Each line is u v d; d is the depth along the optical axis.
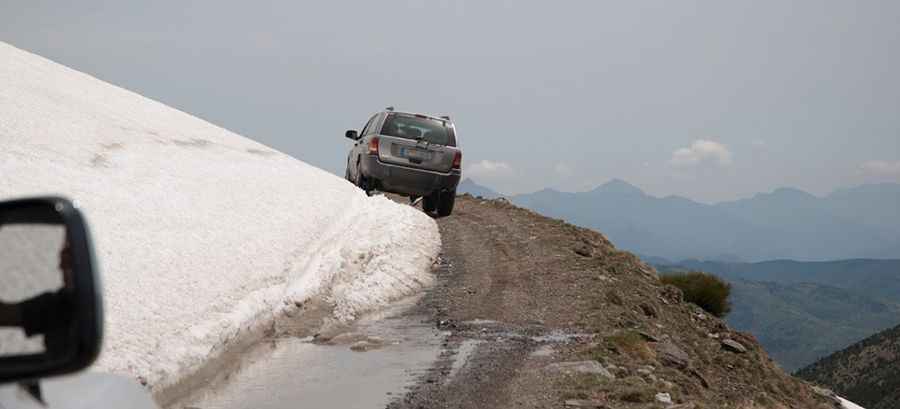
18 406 1.57
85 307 1.32
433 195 24.73
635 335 11.32
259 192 19.39
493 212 28.44
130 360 7.61
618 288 15.98
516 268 17.47
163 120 28.23
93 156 16.81
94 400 2.01
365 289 14.17
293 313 12.00
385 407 7.50
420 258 17.77
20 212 1.36
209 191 17.62
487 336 11.34
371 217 20.56
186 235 13.34
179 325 9.16
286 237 15.68
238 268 12.49
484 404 7.68
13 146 14.77
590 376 8.91
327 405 7.52
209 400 7.60
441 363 9.52
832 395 18.11
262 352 9.86
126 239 11.80
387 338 11.11
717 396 10.78
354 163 25.52
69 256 1.33
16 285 1.34
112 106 26.36
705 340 16.23
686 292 22.14
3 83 21.28
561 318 12.77
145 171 17.38
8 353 1.33
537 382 8.59
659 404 7.98
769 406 12.48
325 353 10.00
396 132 21.98
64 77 30.14
